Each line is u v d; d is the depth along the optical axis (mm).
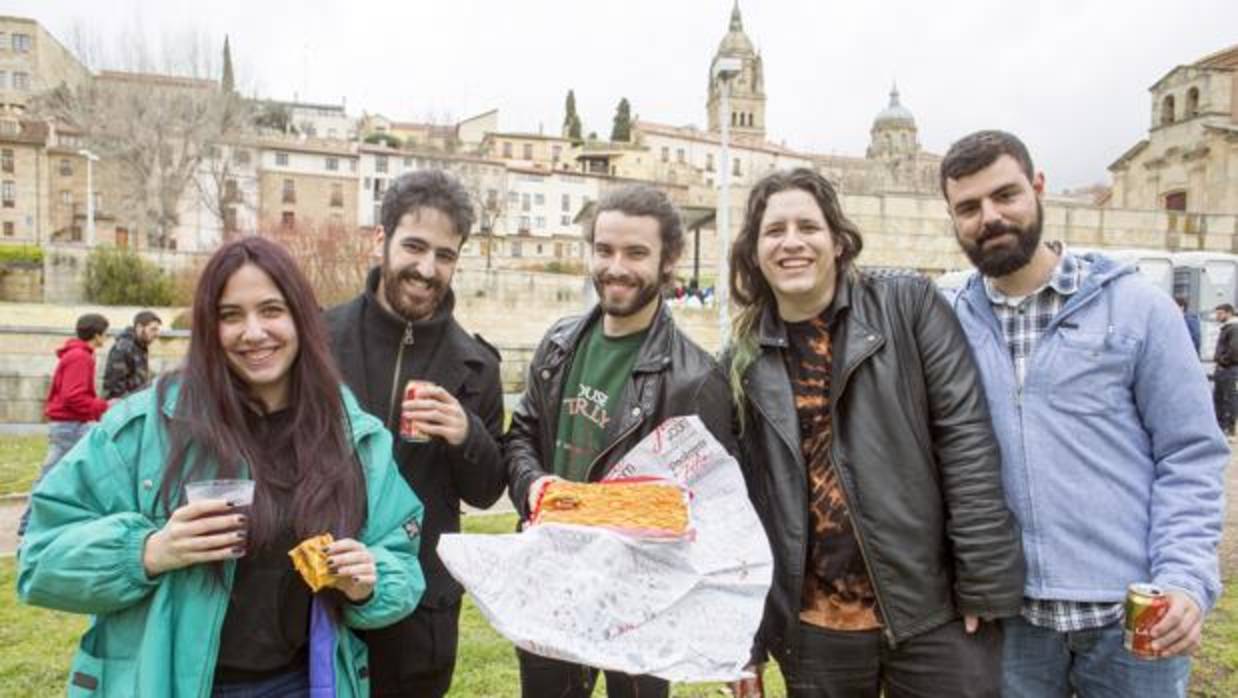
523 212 66812
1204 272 16938
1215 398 11914
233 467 1905
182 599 1844
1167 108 40219
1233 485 8680
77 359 7008
